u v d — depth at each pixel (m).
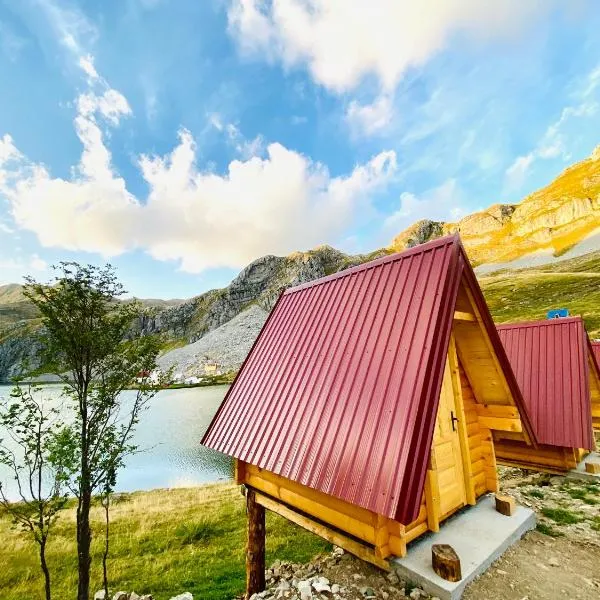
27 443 7.03
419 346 5.48
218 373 146.38
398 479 4.41
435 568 5.24
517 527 6.65
